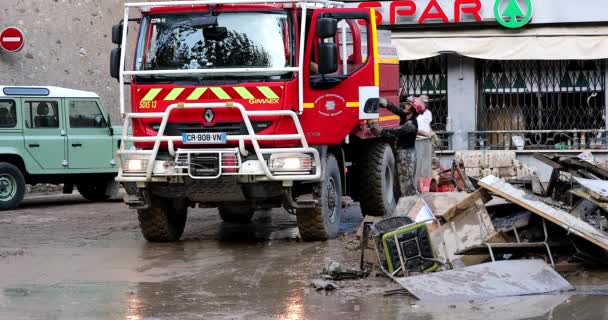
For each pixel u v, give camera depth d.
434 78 29.42
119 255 13.68
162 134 14.28
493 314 9.19
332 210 15.11
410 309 9.51
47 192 25.73
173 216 15.18
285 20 14.20
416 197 13.64
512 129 29.19
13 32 24.45
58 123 21.59
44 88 21.44
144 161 14.41
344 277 11.25
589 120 28.92
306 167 14.13
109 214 19.72
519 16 27.95
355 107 14.95
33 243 15.09
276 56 14.15
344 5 15.88
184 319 9.27
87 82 26.72
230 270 12.17
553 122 29.06
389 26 28.80
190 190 14.43
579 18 27.95
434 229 12.10
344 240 14.85
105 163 22.33
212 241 15.20
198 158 14.14
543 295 10.06
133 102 14.52
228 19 14.37
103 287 11.06
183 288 10.96
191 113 14.21
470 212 12.08
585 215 12.23
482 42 28.27
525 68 29.12
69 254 13.81
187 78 14.32
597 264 11.52
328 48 13.98
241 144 14.02
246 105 14.06
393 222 11.58
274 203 15.03
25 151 21.06
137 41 14.66
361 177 16.94
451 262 11.34
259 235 15.88
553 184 13.88
